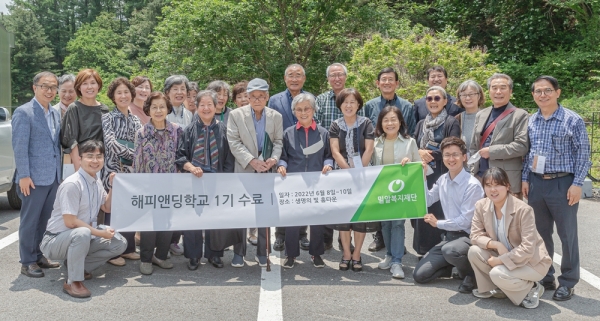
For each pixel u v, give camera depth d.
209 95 5.01
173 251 5.74
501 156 4.79
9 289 4.51
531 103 15.32
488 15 18.47
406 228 7.04
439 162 5.37
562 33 17.28
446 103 5.48
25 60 43.69
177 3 15.75
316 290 4.57
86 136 5.07
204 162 5.01
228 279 4.86
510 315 4.05
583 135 4.32
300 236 6.00
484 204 4.43
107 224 5.23
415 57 10.44
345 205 4.99
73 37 51.34
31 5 53.06
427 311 4.11
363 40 15.59
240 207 4.98
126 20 45.53
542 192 4.46
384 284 4.76
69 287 4.41
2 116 7.41
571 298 4.41
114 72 34.66
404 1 18.52
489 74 10.05
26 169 4.72
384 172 5.00
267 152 5.12
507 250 4.26
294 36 16.44
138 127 5.23
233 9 14.59
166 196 4.93
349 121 5.16
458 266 4.57
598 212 7.63
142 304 4.20
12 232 6.51
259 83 5.01
